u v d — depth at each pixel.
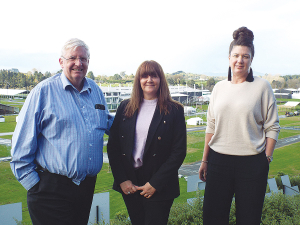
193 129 51.88
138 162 2.66
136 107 2.67
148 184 2.54
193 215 3.50
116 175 2.70
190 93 103.31
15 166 2.33
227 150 2.51
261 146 2.46
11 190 19.09
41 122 2.36
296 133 48.88
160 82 2.66
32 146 2.31
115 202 16.53
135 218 2.71
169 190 2.59
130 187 2.62
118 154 2.76
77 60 2.43
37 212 2.38
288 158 32.66
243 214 2.46
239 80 2.52
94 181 2.64
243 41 2.36
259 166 2.43
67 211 2.40
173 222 3.48
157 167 2.62
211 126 2.77
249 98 2.40
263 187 2.44
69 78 2.51
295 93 135.12
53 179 2.37
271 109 2.42
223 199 2.60
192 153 33.12
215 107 2.57
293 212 3.75
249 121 2.41
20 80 140.75
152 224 2.53
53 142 2.37
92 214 3.26
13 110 62.72
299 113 79.88
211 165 2.64
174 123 2.63
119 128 2.74
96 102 2.67
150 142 2.57
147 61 2.65
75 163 2.36
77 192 2.44
